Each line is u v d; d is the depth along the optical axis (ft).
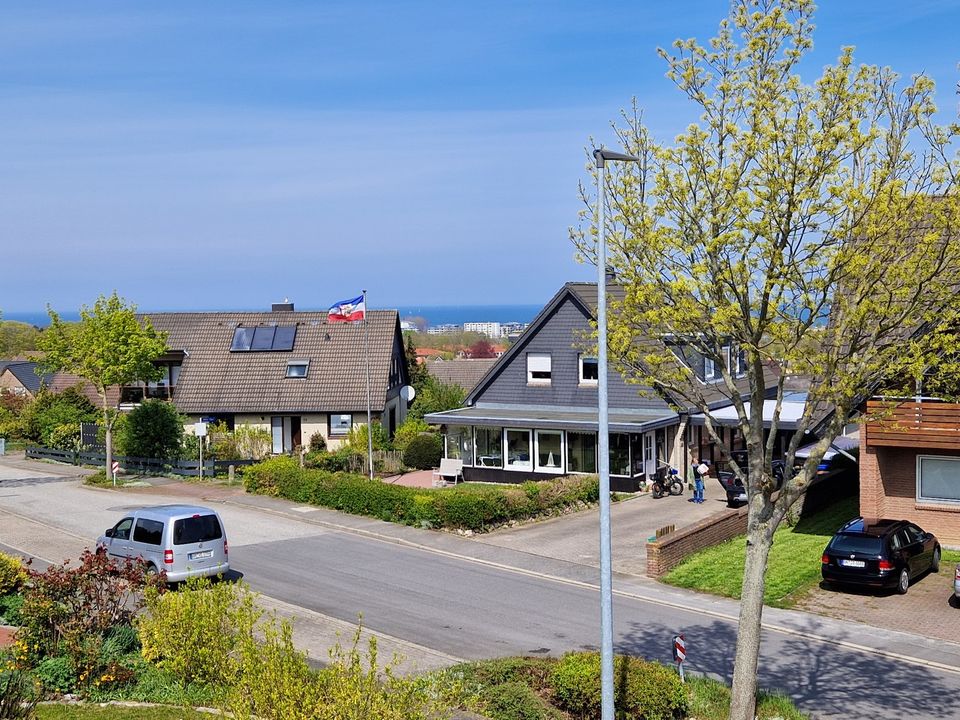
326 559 80.48
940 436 77.56
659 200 46.19
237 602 64.80
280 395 149.89
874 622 62.80
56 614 48.80
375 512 96.73
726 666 54.54
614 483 112.27
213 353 157.89
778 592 69.05
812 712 48.06
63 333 125.80
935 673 53.78
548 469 117.50
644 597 68.90
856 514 90.22
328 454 126.11
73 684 46.50
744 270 43.39
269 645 37.58
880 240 43.06
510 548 83.87
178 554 67.92
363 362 153.58
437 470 131.34
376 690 34.42
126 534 70.54
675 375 48.91
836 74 41.55
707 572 74.54
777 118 42.29
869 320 43.83
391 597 68.54
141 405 138.62
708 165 45.16
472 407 128.06
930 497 82.02
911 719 47.16
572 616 63.93
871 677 53.11
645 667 46.32
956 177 42.83
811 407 44.65
